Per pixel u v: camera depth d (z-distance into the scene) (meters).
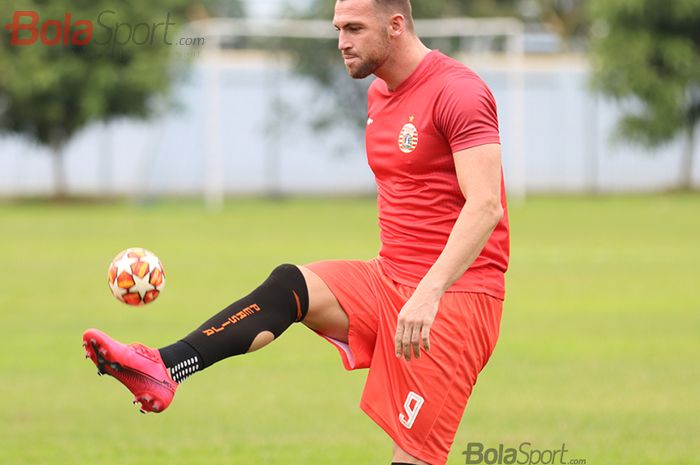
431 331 17.44
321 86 126.88
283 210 108.12
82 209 110.62
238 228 87.62
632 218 96.88
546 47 134.25
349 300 17.97
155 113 120.69
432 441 17.56
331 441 27.20
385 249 18.31
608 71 125.88
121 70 113.88
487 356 18.17
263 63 130.00
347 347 18.30
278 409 30.77
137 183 130.12
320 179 132.38
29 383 34.06
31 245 75.19
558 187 133.25
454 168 17.62
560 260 66.56
